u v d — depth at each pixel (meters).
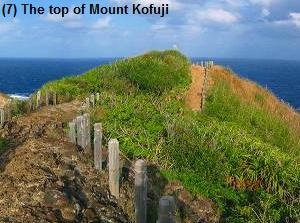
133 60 30.69
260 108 28.66
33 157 10.84
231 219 12.28
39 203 8.88
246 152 15.37
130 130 16.08
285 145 21.83
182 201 12.20
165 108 21.16
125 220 9.51
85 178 10.49
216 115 23.73
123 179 11.15
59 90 24.45
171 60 32.16
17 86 119.81
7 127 16.64
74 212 8.87
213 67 36.72
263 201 13.02
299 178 14.07
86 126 12.53
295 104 88.94
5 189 9.25
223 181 14.23
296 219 11.89
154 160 14.15
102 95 21.83
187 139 15.42
